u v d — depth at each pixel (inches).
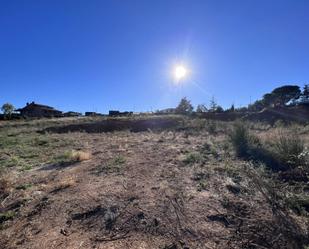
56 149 477.4
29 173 316.8
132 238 160.4
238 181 231.1
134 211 190.1
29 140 604.4
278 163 271.7
